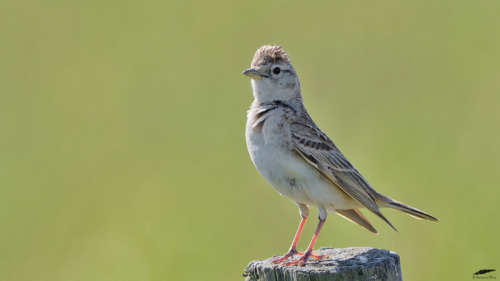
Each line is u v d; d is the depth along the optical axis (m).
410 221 16.69
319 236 16.11
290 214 16.66
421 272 16.28
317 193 10.34
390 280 8.97
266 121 10.41
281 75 10.94
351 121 18.91
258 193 17.31
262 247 16.19
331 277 8.79
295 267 9.10
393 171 17.83
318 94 19.69
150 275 16.31
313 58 20.69
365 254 9.34
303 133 10.27
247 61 20.30
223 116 19.09
